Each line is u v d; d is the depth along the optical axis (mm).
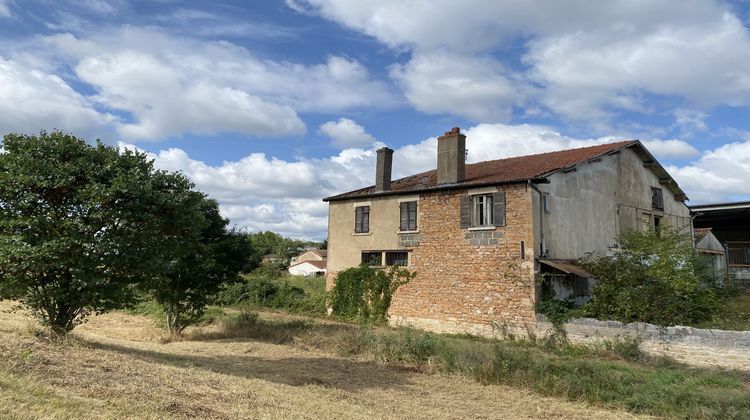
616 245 22125
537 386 11172
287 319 22453
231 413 6941
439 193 21344
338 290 24062
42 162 10039
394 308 22078
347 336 15805
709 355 13531
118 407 6082
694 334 13898
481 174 22234
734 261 28766
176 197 11242
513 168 22172
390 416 8406
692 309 15359
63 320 10828
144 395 6945
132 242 10758
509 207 19078
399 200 22719
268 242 92562
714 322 14922
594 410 9773
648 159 24750
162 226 11352
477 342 17641
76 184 10367
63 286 10508
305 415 7570
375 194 23344
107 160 10797
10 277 9906
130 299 11516
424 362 13445
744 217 29031
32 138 10445
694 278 15859
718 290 16938
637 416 9398
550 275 18641
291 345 16438
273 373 11742
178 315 18688
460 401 10156
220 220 18938
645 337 14914
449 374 12539
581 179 21000
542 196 19047
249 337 18219
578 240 20406
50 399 5766
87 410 5672
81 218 10141
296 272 61344
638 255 16938
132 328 20844
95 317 23969
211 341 17406
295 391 9562
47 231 10086
